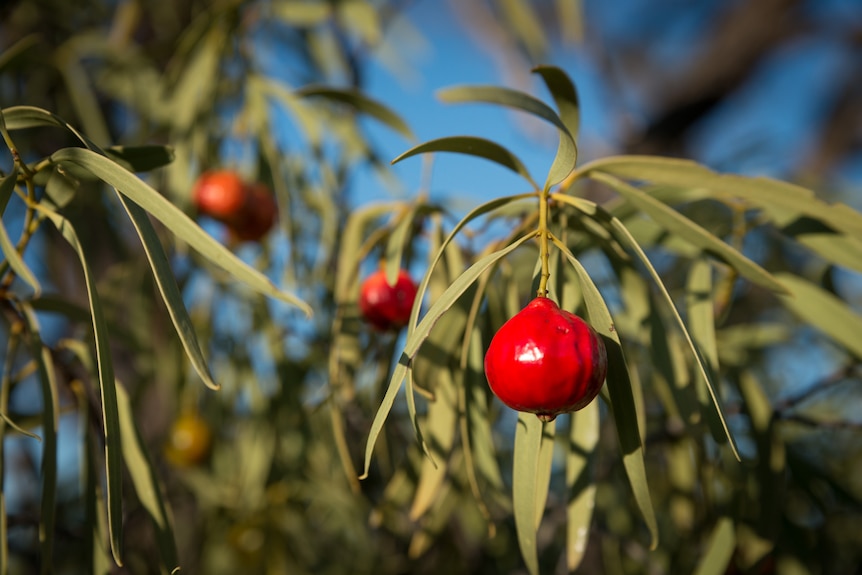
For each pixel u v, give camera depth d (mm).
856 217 352
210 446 559
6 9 627
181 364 545
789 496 485
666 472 555
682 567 477
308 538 596
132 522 544
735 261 334
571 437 364
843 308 388
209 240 289
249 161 510
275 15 530
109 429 291
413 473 436
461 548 578
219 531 586
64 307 387
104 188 571
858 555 518
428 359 369
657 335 375
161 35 673
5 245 303
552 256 340
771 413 422
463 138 319
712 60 944
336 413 396
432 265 295
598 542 541
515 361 284
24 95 604
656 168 350
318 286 522
